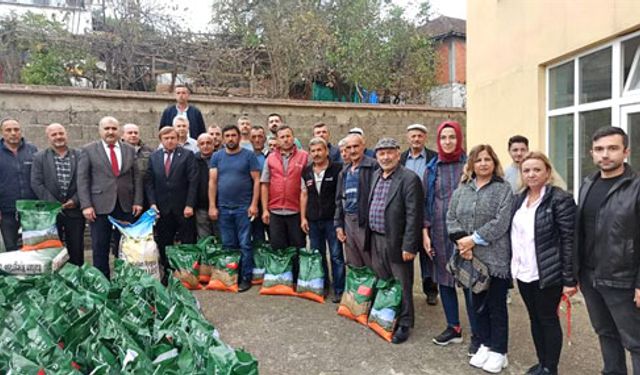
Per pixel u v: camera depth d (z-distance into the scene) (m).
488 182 3.11
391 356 3.47
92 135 6.66
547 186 2.84
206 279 5.14
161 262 5.31
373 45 12.75
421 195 3.62
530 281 2.85
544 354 3.02
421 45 13.59
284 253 4.95
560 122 5.82
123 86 10.14
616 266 2.49
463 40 18.33
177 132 5.33
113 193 4.77
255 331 3.95
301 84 12.59
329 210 4.67
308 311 4.39
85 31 9.69
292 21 11.81
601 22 4.92
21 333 2.38
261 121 7.71
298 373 3.25
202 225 5.35
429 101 14.17
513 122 6.51
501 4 6.68
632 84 4.73
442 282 3.63
